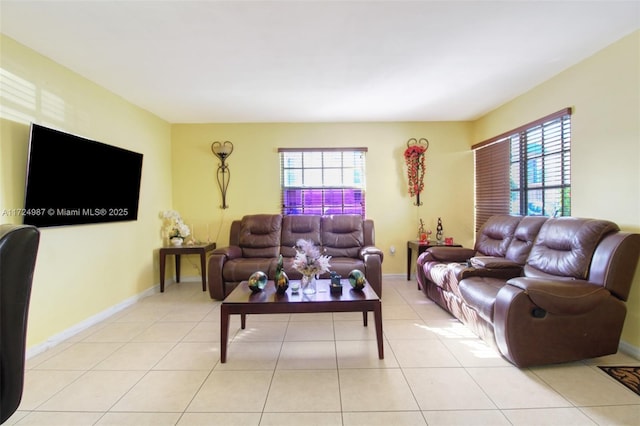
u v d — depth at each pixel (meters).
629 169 2.22
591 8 1.88
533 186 3.27
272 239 4.05
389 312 3.13
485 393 1.79
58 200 2.49
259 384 1.91
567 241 2.36
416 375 1.98
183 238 4.31
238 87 3.10
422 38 2.22
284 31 2.11
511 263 2.76
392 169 4.46
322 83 3.03
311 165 4.51
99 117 3.02
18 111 2.25
